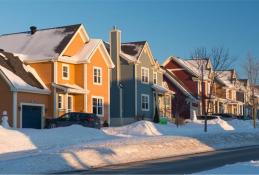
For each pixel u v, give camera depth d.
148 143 27.20
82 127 35.28
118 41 56.97
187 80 72.00
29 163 19.50
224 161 22.14
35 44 48.44
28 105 42.25
